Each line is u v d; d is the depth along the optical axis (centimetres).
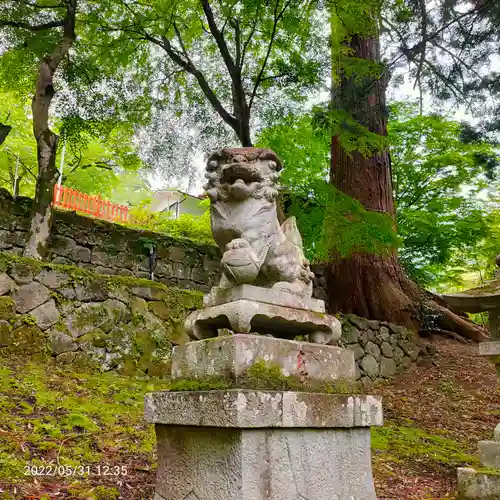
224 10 842
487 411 808
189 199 2136
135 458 406
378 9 762
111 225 941
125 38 914
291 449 255
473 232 1227
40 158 805
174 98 1038
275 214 319
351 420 281
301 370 277
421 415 765
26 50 895
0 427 402
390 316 1046
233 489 236
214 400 247
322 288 1072
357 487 281
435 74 722
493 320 484
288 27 872
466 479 422
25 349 607
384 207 1041
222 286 306
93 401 512
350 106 827
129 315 695
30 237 773
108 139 1101
